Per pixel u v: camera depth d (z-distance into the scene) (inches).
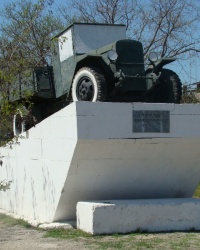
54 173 458.3
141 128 432.5
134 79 475.5
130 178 467.2
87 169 438.9
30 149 514.6
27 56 754.8
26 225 475.5
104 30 541.3
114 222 424.8
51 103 587.5
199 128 454.3
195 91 1041.5
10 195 584.4
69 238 405.7
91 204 426.0
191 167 486.9
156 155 459.5
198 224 451.2
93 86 456.1
